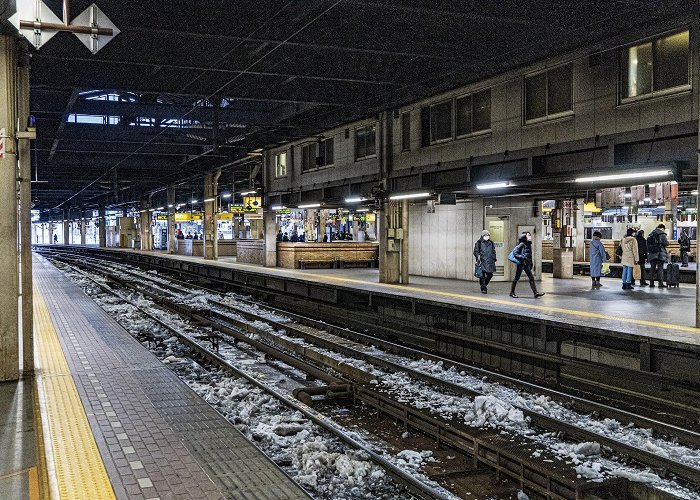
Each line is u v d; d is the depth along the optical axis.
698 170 12.12
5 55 9.23
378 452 8.27
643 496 6.50
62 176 44.62
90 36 7.89
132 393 8.89
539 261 23.73
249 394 10.59
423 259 26.36
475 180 18.42
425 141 20.84
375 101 20.39
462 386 11.03
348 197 25.02
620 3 11.90
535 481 7.07
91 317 16.72
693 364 10.59
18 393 8.79
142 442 6.85
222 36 13.06
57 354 11.63
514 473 7.38
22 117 9.70
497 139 17.38
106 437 7.00
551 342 13.52
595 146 14.30
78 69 17.23
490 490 7.30
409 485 6.94
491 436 8.12
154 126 27.42
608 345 12.29
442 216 25.08
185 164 37.03
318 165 26.80
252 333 18.19
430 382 11.85
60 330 14.51
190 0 12.20
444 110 19.77
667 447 8.55
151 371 10.27
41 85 16.97
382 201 22.62
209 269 37.25
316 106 21.86
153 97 24.97
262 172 33.91
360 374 12.41
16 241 9.51
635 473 7.34
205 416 7.86
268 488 5.71
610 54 13.96
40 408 8.07
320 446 7.98
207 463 6.30
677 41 12.67
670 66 12.81
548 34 13.75
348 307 21.80
